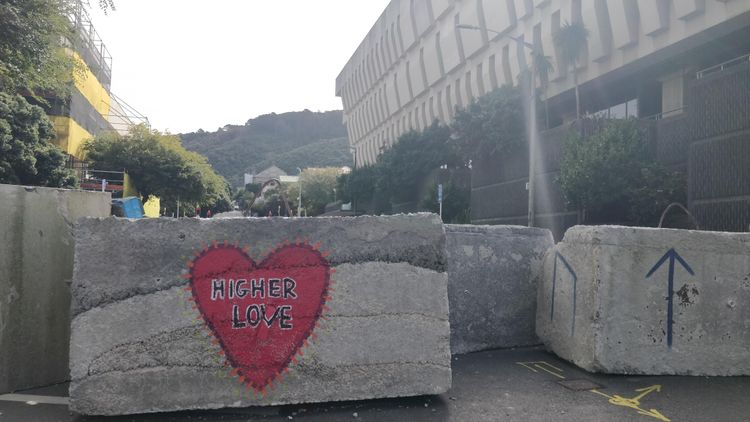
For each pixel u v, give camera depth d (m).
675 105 29.56
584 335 5.31
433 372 4.51
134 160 43.56
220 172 178.12
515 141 32.38
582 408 4.31
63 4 12.55
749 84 17.58
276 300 4.40
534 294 6.64
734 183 17.97
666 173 22.45
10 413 4.16
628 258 5.21
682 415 4.16
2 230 4.60
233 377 4.27
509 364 5.66
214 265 4.36
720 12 24.50
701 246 5.37
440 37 52.06
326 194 90.94
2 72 12.38
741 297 5.40
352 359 4.43
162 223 4.32
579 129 26.52
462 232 6.34
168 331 4.23
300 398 4.32
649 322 5.21
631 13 29.48
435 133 47.44
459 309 6.20
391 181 49.56
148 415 4.18
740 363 5.29
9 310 4.65
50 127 32.81
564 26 30.47
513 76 39.91
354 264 4.54
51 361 4.99
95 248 4.21
